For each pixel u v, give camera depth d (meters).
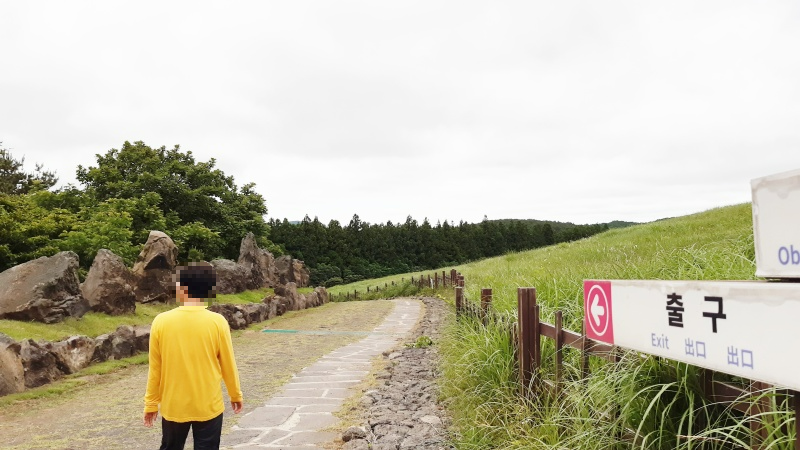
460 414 5.64
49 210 21.62
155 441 5.73
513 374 5.50
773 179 2.05
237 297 18.27
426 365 9.19
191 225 26.59
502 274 12.82
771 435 2.50
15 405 7.22
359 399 7.07
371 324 16.88
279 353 11.43
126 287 12.38
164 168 28.48
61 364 8.79
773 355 1.94
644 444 3.07
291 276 28.91
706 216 26.83
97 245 16.59
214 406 3.56
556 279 8.14
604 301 3.36
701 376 3.13
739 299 2.12
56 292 10.28
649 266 6.90
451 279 25.22
